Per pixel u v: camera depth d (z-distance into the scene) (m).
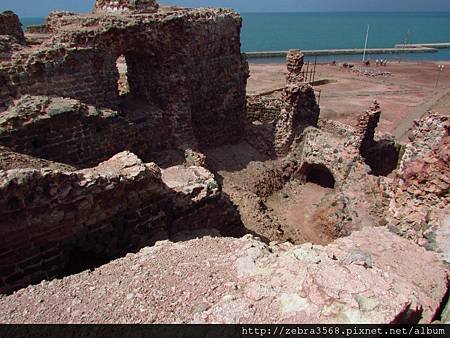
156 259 6.42
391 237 7.43
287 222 16.17
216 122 18.77
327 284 4.69
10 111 10.68
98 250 7.66
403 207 8.38
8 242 6.34
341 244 7.08
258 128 20.48
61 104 11.52
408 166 8.34
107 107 13.88
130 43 14.01
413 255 6.73
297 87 17.89
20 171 6.27
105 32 13.05
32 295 5.67
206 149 18.78
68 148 11.93
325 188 18.41
